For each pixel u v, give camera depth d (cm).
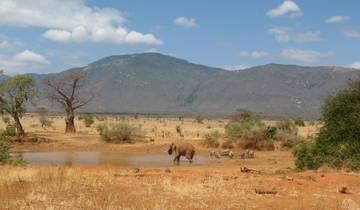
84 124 9369
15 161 2797
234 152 4269
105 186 1648
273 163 3444
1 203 1337
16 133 5638
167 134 6525
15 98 5422
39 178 1711
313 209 1456
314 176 2100
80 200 1407
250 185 1789
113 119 13362
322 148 2647
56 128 7944
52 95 6475
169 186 1688
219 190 1666
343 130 2591
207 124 11194
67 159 3778
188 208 1384
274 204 1502
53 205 1341
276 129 4841
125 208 1336
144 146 4791
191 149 3531
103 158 3888
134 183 1738
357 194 1747
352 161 2478
